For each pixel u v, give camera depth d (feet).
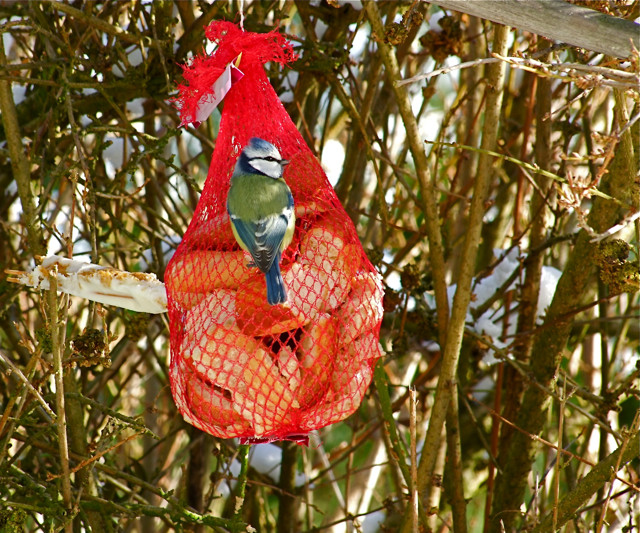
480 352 26.94
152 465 29.40
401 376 31.27
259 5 24.45
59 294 17.69
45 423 21.56
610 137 13.67
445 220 25.52
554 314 21.21
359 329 14.88
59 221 29.71
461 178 29.14
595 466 17.81
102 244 27.25
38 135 21.63
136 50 25.03
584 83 13.65
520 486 22.39
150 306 15.76
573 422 28.60
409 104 18.52
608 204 19.13
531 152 27.78
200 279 15.30
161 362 23.89
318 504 33.65
